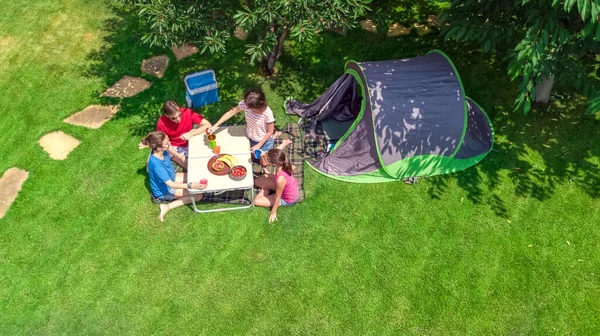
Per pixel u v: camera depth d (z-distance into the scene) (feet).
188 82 29.17
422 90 25.11
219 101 30.58
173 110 23.62
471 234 24.12
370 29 34.94
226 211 24.88
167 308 21.52
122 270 22.65
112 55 33.09
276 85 31.63
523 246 23.65
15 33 34.63
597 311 21.45
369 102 24.62
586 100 29.91
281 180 22.67
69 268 22.66
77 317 21.15
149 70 32.19
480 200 25.46
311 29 23.40
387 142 24.85
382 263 23.07
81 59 32.81
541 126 28.89
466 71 32.01
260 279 22.47
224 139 25.23
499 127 29.01
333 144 28.17
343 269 22.85
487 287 22.26
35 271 22.56
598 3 19.35
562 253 23.36
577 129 28.58
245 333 20.86
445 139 25.44
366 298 21.90
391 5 36.50
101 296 21.80
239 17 23.52
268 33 25.30
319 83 31.78
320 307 21.63
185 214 24.71
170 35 24.54
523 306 21.66
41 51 33.30
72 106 29.86
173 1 24.80
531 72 23.61
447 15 27.37
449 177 26.45
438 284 22.36
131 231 24.02
